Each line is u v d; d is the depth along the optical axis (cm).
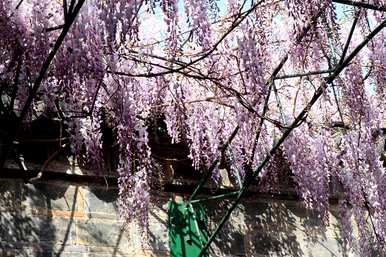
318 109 699
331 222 743
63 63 510
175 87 650
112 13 498
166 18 528
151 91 639
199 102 661
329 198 745
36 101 583
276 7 616
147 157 612
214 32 618
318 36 619
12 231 595
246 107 581
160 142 665
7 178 612
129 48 579
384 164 745
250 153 656
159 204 669
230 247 683
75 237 617
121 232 636
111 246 627
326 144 704
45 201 619
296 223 725
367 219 721
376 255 721
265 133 675
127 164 605
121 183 606
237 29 614
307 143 693
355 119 677
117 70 551
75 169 636
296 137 690
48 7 520
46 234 607
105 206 641
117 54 523
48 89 567
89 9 508
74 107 579
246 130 647
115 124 602
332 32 622
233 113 661
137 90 618
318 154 695
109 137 641
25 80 552
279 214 722
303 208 735
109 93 570
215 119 663
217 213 693
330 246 730
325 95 663
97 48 509
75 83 542
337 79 662
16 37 502
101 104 579
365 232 713
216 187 692
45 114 594
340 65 588
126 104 571
